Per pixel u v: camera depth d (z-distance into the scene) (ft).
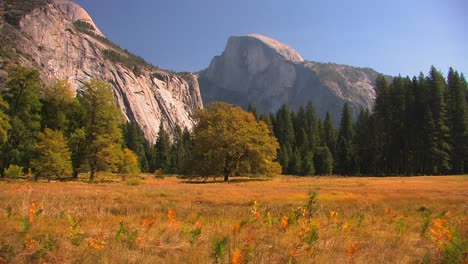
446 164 208.13
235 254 24.66
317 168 281.33
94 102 160.76
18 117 150.51
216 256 25.39
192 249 28.76
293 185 113.09
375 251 30.60
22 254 26.66
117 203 63.98
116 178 170.30
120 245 28.68
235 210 59.52
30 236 28.99
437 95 217.77
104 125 162.61
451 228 31.50
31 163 129.08
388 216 52.31
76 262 25.63
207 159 164.45
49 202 58.49
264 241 32.58
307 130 313.94
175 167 360.07
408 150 228.84
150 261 26.09
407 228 41.88
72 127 163.94
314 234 29.78
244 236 33.55
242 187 102.06
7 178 128.36
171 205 62.75
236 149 162.81
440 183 116.26
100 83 162.71
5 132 131.34
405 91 236.02
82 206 58.13
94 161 154.20
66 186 96.53
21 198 60.95
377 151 245.65
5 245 27.53
